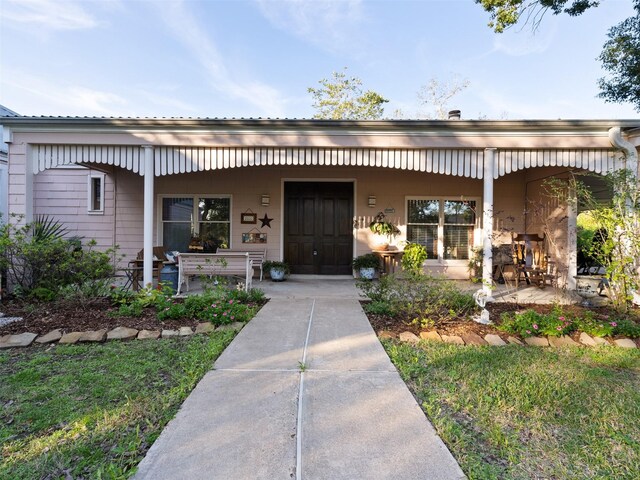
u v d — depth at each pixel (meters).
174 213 9.28
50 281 5.61
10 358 3.62
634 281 5.27
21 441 2.21
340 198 9.38
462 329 4.61
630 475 1.97
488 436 2.29
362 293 6.89
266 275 8.99
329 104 25.12
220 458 2.01
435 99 23.53
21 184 6.04
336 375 3.17
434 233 9.22
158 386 2.96
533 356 3.74
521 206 9.14
